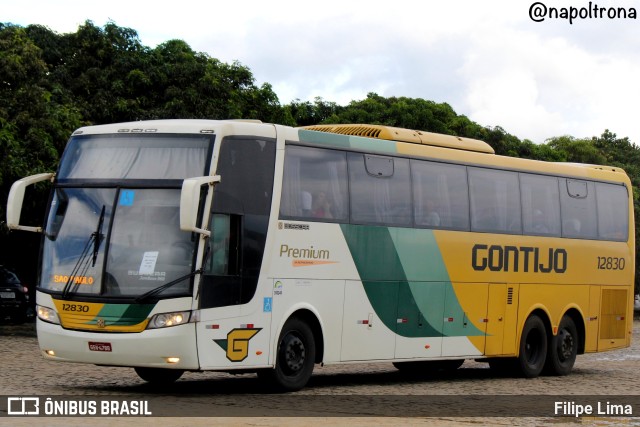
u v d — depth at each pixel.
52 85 31.39
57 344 14.73
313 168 16.53
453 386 18.89
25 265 34.72
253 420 12.25
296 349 16.12
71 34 34.72
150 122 15.30
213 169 14.75
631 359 28.08
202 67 33.69
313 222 16.42
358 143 17.53
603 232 23.77
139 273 14.42
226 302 14.83
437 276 19.00
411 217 18.48
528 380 20.95
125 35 34.69
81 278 14.66
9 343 24.66
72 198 15.16
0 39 29.08
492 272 20.38
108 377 17.84
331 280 16.77
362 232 17.39
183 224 13.87
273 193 15.66
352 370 22.47
